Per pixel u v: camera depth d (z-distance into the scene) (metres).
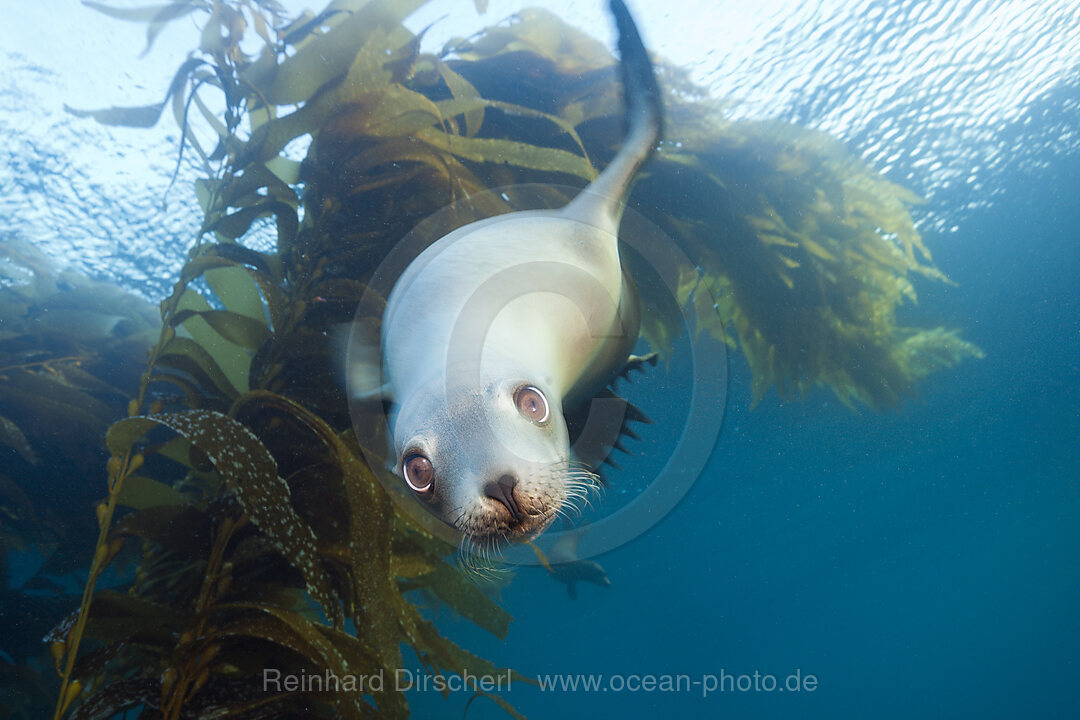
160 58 1.31
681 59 1.75
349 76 0.88
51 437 0.99
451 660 0.68
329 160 0.91
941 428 5.12
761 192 1.47
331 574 0.69
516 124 1.13
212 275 0.88
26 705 0.94
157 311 1.38
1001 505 9.02
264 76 0.93
